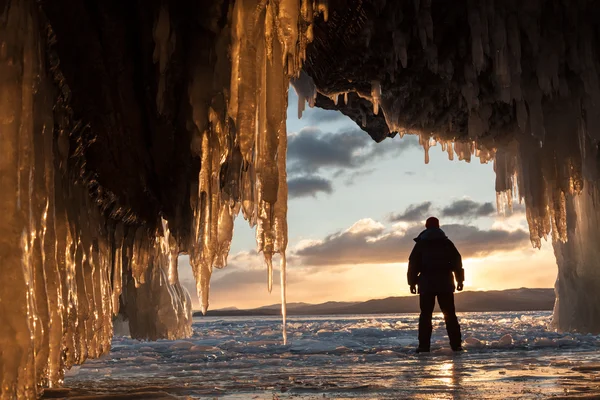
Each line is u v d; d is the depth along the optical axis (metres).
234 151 5.61
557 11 7.69
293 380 4.27
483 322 18.69
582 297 10.88
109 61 4.57
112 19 4.46
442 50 7.82
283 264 4.27
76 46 4.24
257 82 4.33
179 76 4.95
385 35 7.56
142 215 5.79
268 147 4.26
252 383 4.11
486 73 8.44
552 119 8.73
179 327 11.98
